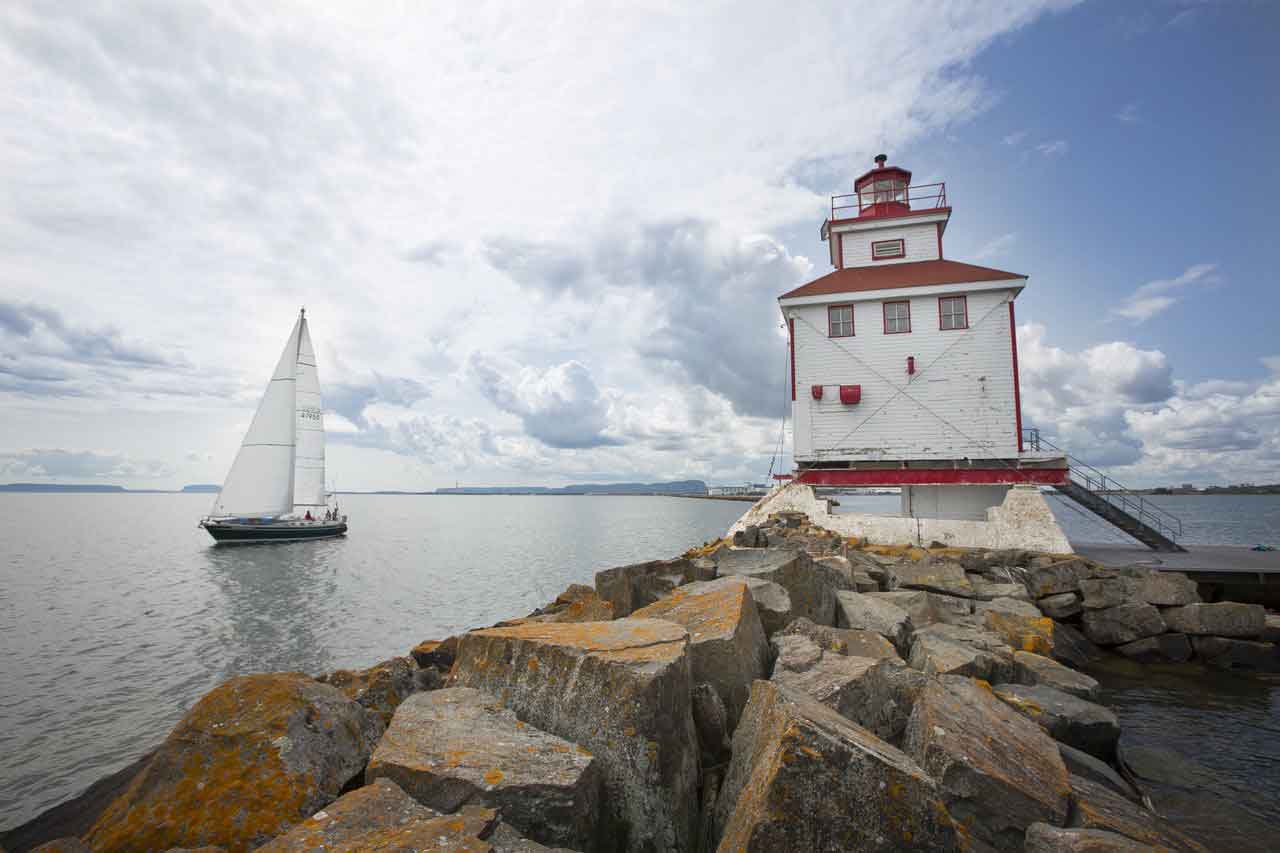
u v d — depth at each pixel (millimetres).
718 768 5602
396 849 3418
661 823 4652
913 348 24734
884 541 21812
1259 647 14906
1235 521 73312
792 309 25984
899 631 11008
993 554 18938
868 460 25000
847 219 28422
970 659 9086
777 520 22438
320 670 21188
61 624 28391
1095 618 16625
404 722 4965
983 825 5027
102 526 113562
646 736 4797
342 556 54938
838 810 3762
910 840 3695
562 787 4121
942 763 5238
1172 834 5219
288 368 64625
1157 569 18656
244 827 4461
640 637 5855
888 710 6609
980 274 24672
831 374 25344
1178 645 15547
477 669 5867
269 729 5055
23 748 14898
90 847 4414
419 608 30469
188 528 108250
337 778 5027
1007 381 23797
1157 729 11062
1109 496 26531
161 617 29625
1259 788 8477
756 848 3721
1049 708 8188
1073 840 4508
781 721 4492
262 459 63250
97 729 16062
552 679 5348
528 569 44500
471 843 3516
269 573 44594
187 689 19172
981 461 24141
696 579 12727
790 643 7926
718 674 6590
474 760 4383
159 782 4816
